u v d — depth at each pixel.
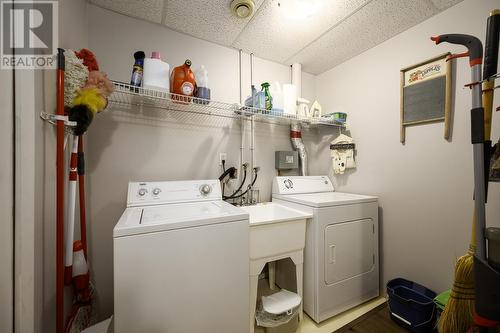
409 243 1.64
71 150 1.13
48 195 0.90
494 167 0.96
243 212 1.18
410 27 1.64
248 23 1.61
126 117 1.54
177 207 1.39
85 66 1.08
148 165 1.60
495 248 0.82
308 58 2.11
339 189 2.19
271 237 1.37
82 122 1.01
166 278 0.96
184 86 1.40
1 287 0.70
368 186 1.93
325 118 2.03
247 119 2.01
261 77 2.10
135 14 1.52
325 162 2.34
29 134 0.75
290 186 1.96
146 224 0.94
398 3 1.41
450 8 1.43
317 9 1.46
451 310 1.02
